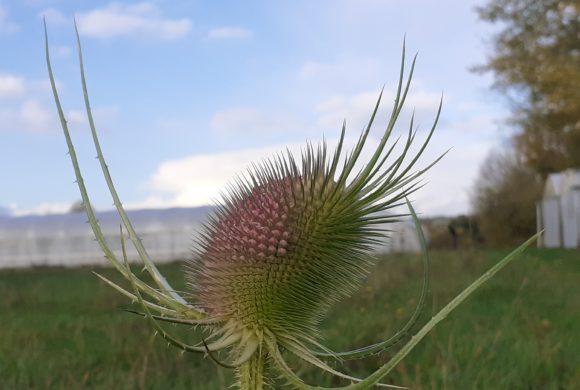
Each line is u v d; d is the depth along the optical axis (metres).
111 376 0.45
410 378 0.44
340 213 0.21
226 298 0.21
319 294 0.21
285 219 0.21
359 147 0.21
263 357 0.21
